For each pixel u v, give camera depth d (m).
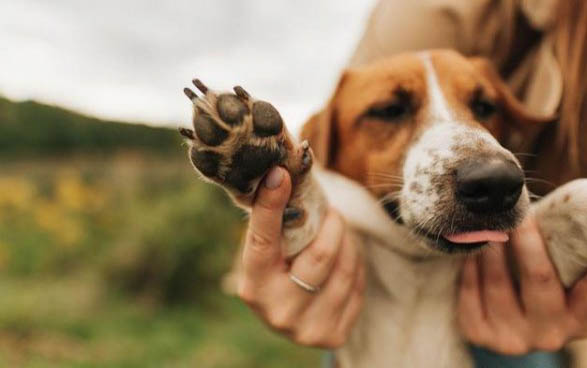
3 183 2.65
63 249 2.21
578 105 0.56
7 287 1.80
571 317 0.49
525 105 0.62
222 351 1.48
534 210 0.50
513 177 0.46
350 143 0.60
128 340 1.49
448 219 0.49
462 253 0.50
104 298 1.81
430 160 0.51
